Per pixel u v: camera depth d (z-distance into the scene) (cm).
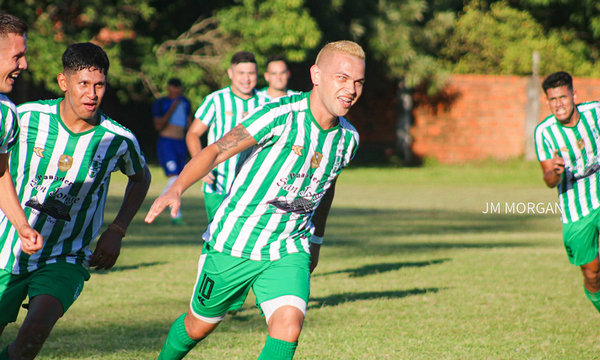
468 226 3869
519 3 9850
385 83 8325
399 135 8312
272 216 1143
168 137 3825
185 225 3703
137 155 1237
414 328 1675
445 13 8575
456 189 6003
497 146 8200
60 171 1169
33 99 7644
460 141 8238
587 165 1781
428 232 3600
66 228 1191
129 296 1988
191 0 7462
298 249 1171
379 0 7956
